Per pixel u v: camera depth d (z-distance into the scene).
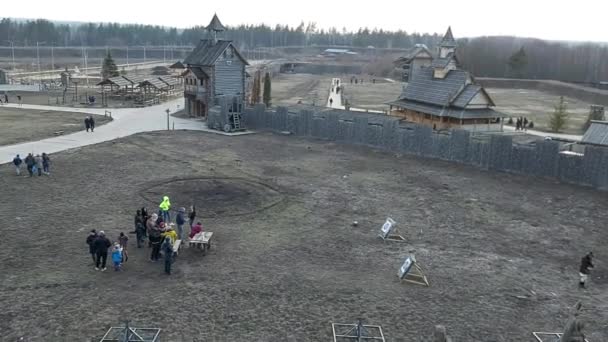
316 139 52.75
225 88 63.16
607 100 95.56
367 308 18.72
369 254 23.80
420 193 34.19
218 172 37.72
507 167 40.34
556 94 113.25
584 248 25.47
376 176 38.38
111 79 77.88
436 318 18.23
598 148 35.66
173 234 22.47
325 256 23.38
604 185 35.53
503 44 194.75
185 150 45.22
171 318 17.56
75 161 39.75
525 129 60.81
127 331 15.86
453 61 59.78
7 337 16.20
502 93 114.25
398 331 17.30
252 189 33.59
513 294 20.20
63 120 59.78
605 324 18.11
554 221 29.30
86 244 23.77
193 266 21.80
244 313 18.06
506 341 16.91
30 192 31.62
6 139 47.38
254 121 57.91
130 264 21.83
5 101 75.38
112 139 49.12
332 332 17.05
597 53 179.25
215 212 28.92
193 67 64.19
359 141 49.97
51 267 21.27
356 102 87.25
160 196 31.36
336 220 28.41
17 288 19.34
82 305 18.28
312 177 37.47
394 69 164.62
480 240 26.09
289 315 18.05
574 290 20.78
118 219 27.22
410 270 21.47
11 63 175.12
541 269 22.77
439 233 26.94
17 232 24.98
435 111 54.47
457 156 43.25
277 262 22.48
